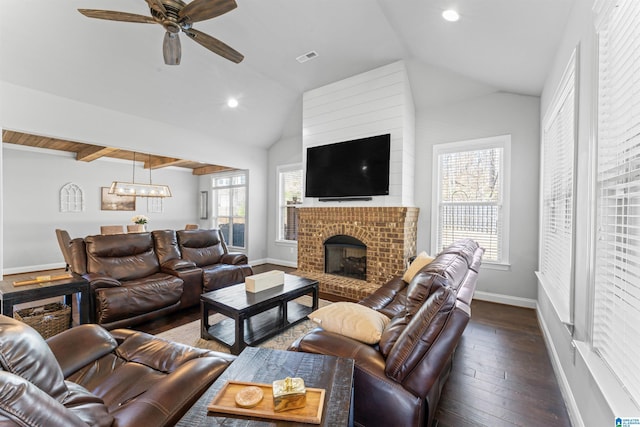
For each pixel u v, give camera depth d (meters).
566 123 2.22
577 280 1.73
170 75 3.94
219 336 2.68
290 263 6.27
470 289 1.65
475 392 1.97
